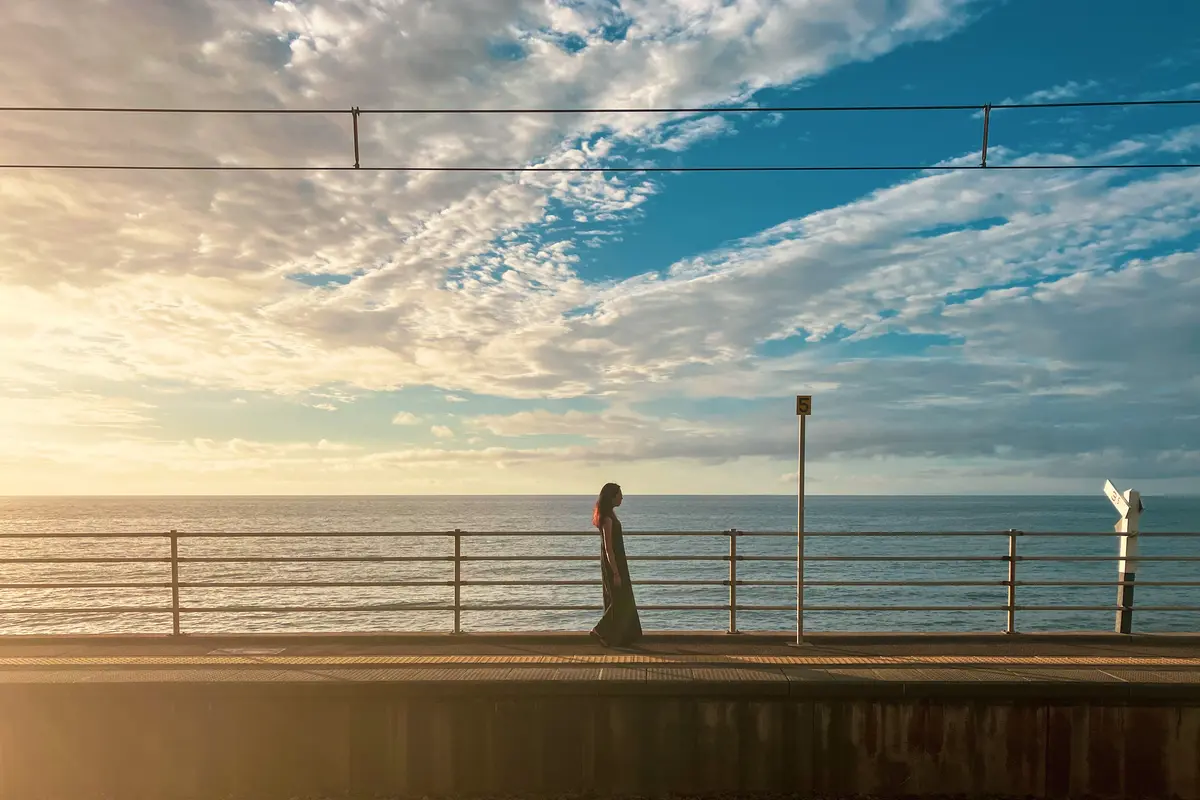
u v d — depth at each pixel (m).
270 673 7.25
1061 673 7.16
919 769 6.86
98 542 72.19
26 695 6.98
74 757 7.01
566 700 6.96
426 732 6.97
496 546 66.88
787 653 8.07
